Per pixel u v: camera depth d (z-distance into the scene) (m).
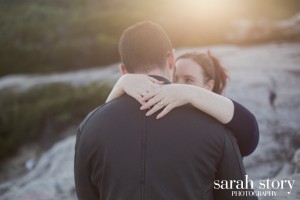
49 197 3.24
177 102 1.31
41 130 9.41
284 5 21.03
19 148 9.16
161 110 1.32
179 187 1.24
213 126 1.29
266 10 19.77
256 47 12.57
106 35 17.47
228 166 1.28
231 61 9.35
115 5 20.55
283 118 4.61
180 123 1.29
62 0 22.67
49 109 9.45
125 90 1.39
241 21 16.28
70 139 5.59
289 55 9.92
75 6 22.09
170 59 1.46
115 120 1.33
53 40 17.42
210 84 2.11
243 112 1.35
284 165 3.29
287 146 3.74
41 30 17.95
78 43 16.73
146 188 1.25
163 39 1.43
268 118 4.62
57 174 4.32
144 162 1.26
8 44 17.14
